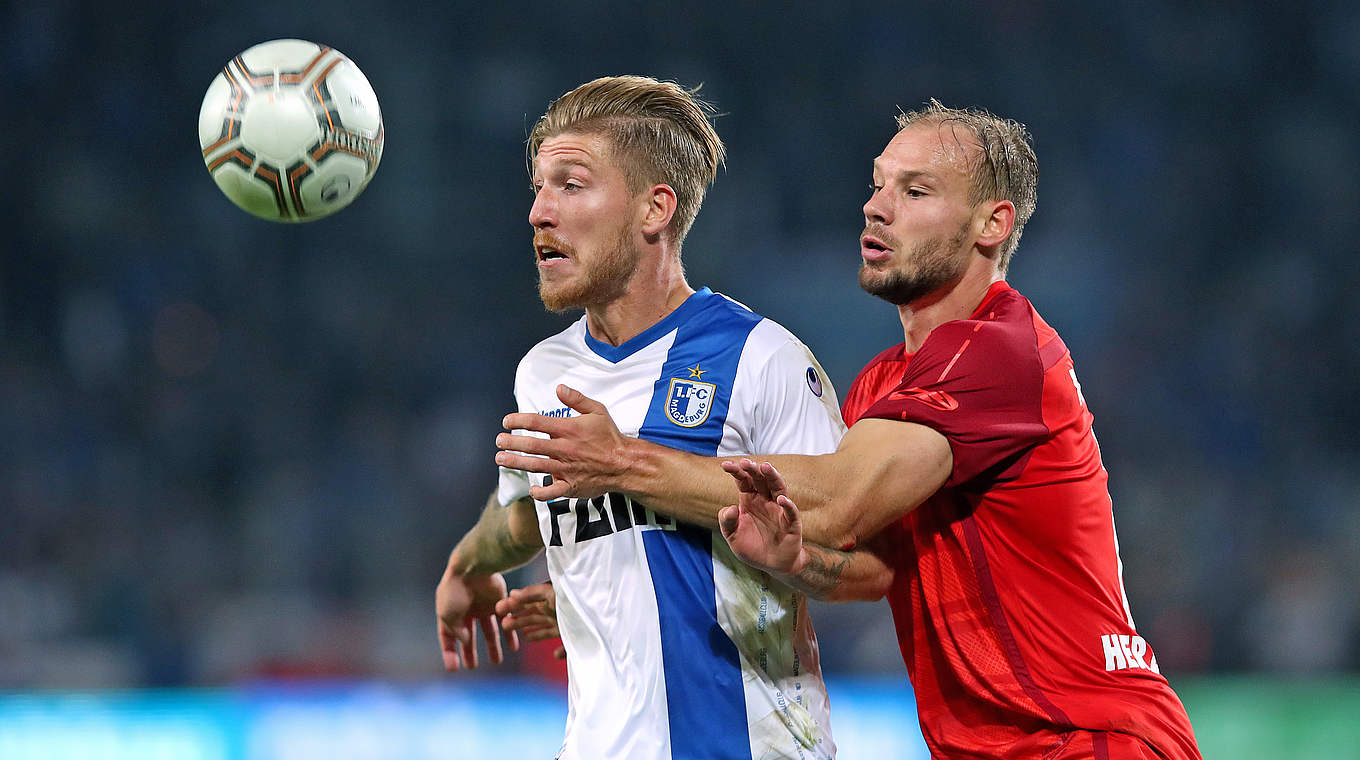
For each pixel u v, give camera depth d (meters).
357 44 68.19
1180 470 59.44
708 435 11.86
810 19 72.56
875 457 11.55
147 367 59.84
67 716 25.55
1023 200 13.30
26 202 62.66
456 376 62.16
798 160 70.19
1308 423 63.28
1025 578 12.30
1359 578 50.53
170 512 54.38
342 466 56.59
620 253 12.02
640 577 11.93
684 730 11.81
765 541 10.86
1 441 55.72
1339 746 27.09
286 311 62.12
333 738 26.25
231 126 12.10
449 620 15.51
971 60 73.25
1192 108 73.31
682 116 12.39
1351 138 72.88
